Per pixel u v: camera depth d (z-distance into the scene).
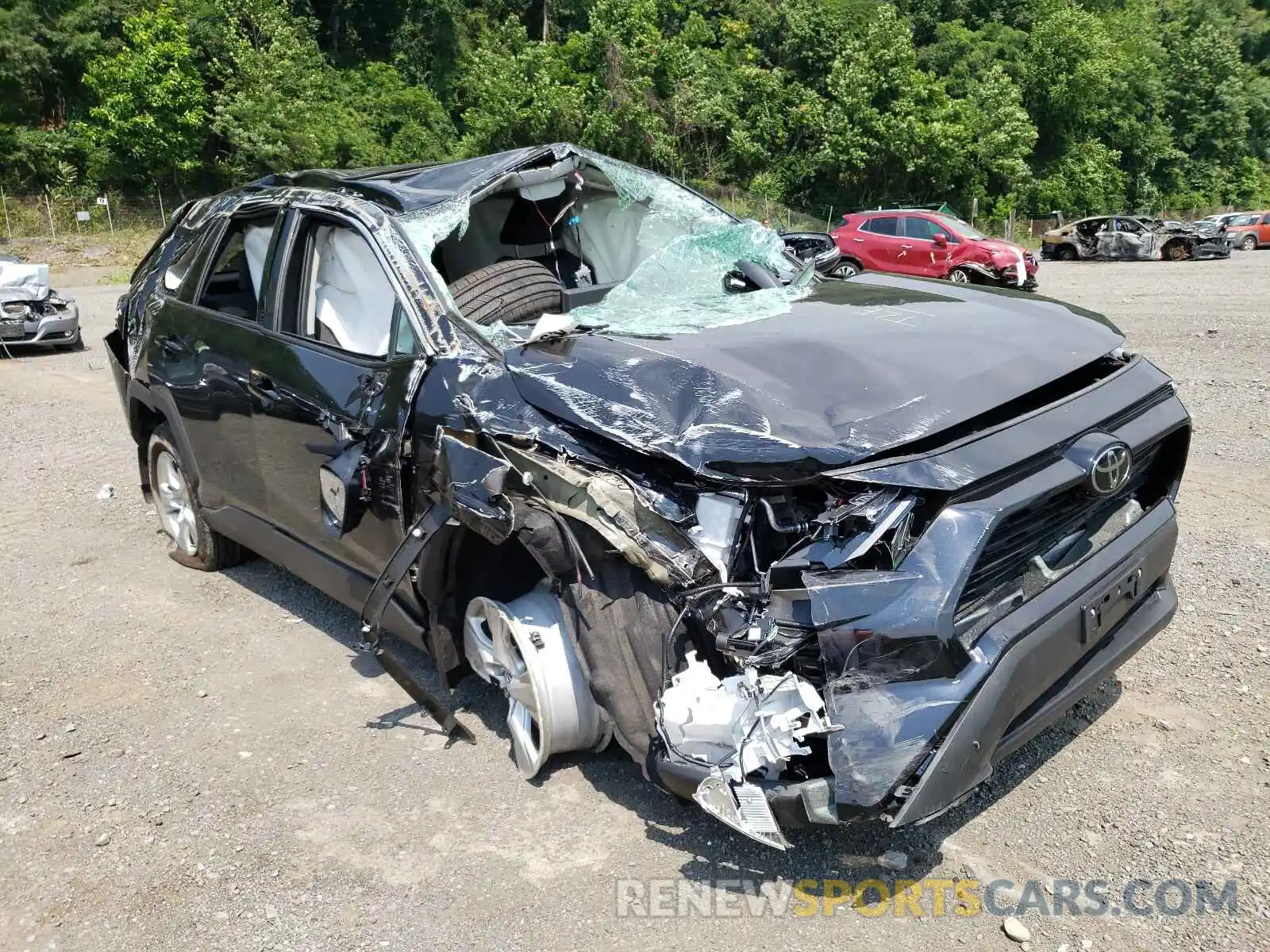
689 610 2.56
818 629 2.38
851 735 2.36
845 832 2.92
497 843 2.95
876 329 3.23
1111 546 2.89
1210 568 4.54
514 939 2.57
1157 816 2.91
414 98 44.00
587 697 2.98
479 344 3.22
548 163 4.24
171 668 4.16
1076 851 2.79
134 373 5.07
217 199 4.94
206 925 2.68
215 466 4.54
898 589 2.37
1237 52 63.25
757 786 2.43
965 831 2.90
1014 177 43.09
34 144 37.06
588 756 3.37
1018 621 2.53
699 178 41.62
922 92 41.34
